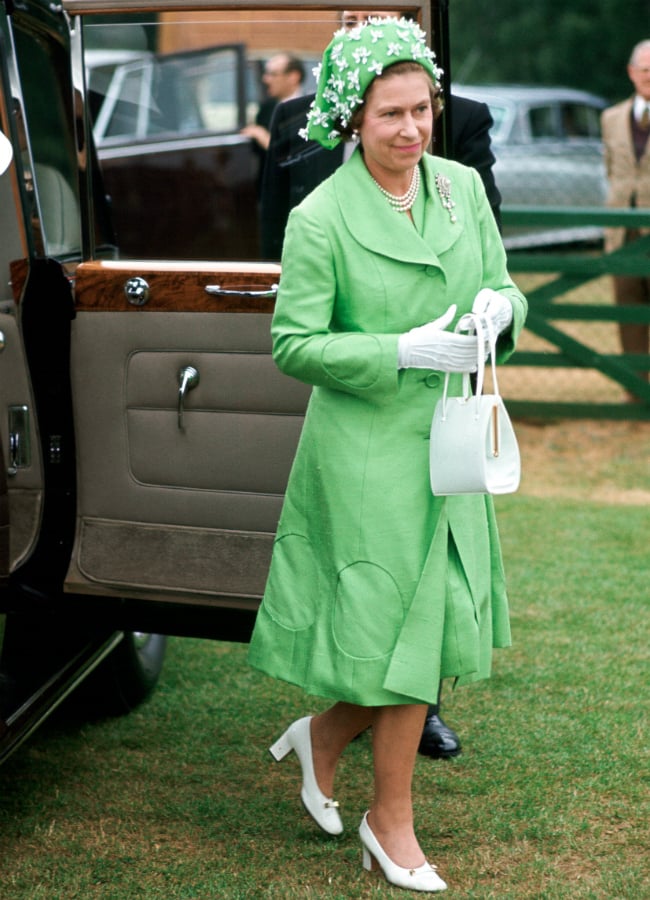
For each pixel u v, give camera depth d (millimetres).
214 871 3830
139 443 4094
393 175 3420
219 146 5703
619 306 9742
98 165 4520
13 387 4168
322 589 3559
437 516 3465
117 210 5777
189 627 4195
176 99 5684
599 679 5324
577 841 3988
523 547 7199
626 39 27438
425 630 3449
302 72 4422
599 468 9203
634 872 3770
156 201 5777
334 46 3361
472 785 4383
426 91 3322
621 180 10625
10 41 4086
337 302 3473
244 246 5785
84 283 4039
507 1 28078
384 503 3449
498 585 3801
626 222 9688
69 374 4113
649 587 6504
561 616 6090
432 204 3475
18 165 4070
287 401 3922
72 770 4578
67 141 4609
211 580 4043
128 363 4055
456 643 3527
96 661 4457
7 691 3957
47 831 4102
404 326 3443
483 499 3686
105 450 4129
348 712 3852
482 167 4652
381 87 3291
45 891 3717
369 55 3283
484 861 3861
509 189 16266
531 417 10203
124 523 4148
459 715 4977
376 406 3459
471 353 3312
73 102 4133
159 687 5383
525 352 9906
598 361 9758
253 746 4793
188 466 4047
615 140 10617
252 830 4105
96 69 5422
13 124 4066
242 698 5258
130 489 4129
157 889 3725
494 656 5598
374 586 3451
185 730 4949
